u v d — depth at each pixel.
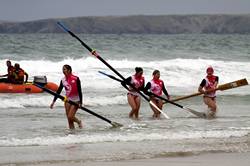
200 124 35.41
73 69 66.75
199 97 52.66
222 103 48.38
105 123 35.53
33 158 23.81
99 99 47.34
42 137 29.28
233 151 26.14
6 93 49.41
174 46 130.12
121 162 23.30
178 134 30.53
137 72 39.19
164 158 24.28
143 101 48.97
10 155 24.39
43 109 42.44
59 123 35.22
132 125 34.53
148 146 27.02
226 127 34.00
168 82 64.12
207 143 28.08
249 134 31.09
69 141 28.02
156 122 36.34
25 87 50.09
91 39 173.38
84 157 24.16
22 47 104.75
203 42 161.88
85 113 40.62
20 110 41.56
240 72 73.88
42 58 84.31
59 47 106.62
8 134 30.42
